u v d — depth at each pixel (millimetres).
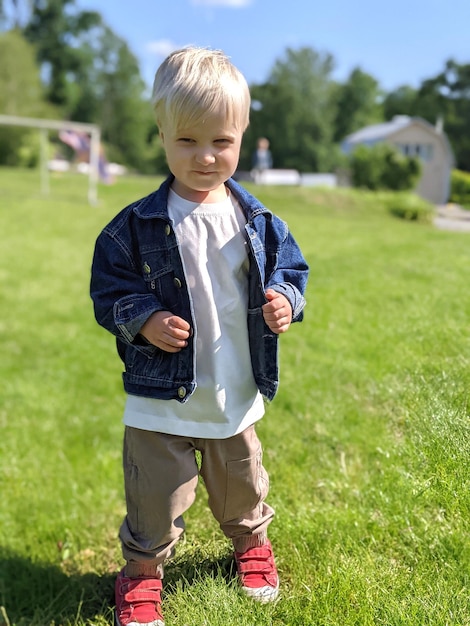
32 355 4773
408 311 2801
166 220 1521
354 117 51031
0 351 4855
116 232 1579
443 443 1562
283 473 2352
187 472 1594
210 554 1868
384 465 2037
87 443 3455
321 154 47906
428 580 1568
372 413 2461
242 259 1547
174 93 1397
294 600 1643
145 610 1595
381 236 8344
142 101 52781
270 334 1586
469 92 45594
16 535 2613
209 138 1427
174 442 1585
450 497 1551
